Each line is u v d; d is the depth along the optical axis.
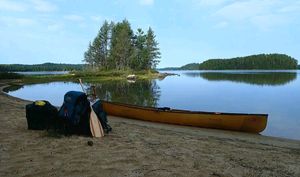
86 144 6.91
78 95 7.85
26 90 37.53
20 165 5.32
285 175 5.59
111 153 6.25
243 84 47.75
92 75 72.88
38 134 7.77
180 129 12.31
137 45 96.69
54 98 27.81
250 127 12.00
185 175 5.14
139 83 52.47
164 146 7.27
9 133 7.86
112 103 15.44
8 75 60.00
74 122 7.75
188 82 55.94
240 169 5.74
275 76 81.44
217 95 29.92
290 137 11.81
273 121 15.42
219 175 5.25
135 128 10.40
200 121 12.78
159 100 25.72
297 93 31.34
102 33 92.44
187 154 6.59
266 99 26.06
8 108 13.75
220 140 9.44
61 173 4.99
